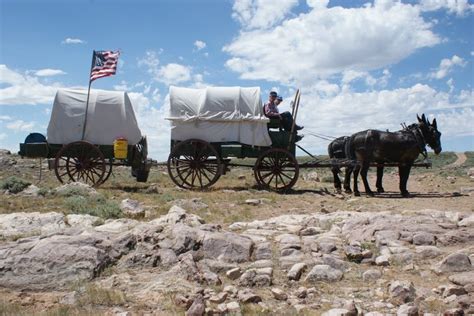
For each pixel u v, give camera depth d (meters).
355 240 10.54
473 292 7.84
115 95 20.22
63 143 20.02
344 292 8.23
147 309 7.57
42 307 7.71
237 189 20.48
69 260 9.05
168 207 15.31
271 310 7.55
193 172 20.22
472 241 10.17
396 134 19.44
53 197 16.67
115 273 9.07
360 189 23.27
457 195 19.38
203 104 19.92
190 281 8.57
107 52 20.14
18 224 12.15
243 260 9.56
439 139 19.75
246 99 20.00
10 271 8.88
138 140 20.39
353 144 19.70
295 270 8.88
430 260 9.38
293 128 20.14
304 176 30.50
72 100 20.02
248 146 20.17
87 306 7.69
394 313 7.38
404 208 15.75
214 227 10.98
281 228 11.85
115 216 13.76
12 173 28.81
